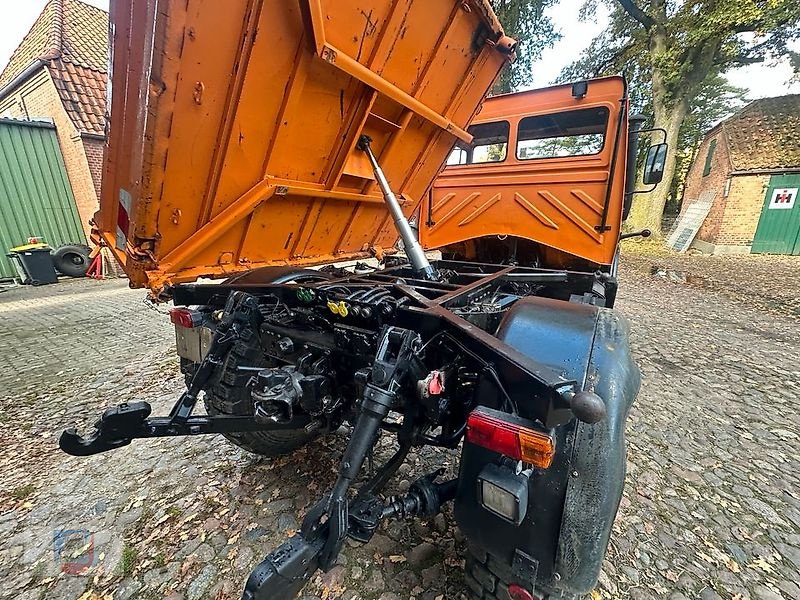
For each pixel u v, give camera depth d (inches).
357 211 91.1
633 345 183.9
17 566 71.4
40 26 412.8
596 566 48.0
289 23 53.6
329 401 69.4
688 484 91.9
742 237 540.7
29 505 85.9
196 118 52.7
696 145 850.8
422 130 86.0
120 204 64.2
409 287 73.5
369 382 51.6
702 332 205.0
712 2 485.1
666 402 129.6
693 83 551.8
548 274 108.7
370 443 49.4
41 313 248.5
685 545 75.5
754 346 184.9
